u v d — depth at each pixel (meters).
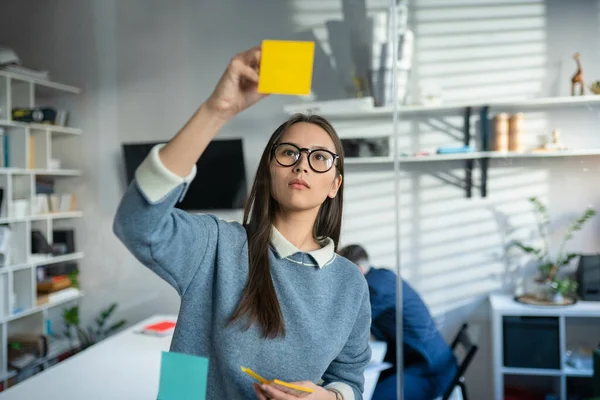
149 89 2.71
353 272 0.81
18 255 2.62
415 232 2.26
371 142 2.39
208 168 2.68
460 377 1.98
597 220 2.00
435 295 2.19
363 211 2.38
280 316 0.70
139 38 2.72
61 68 2.77
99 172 2.74
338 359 0.82
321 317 0.74
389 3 2.40
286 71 0.60
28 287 2.63
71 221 2.73
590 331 1.90
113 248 2.69
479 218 2.16
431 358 2.00
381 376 2.00
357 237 2.37
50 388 1.49
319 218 0.84
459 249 2.19
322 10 2.53
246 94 0.61
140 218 0.58
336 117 2.47
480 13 2.21
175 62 2.68
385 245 2.32
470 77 2.23
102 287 2.69
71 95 2.77
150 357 1.78
